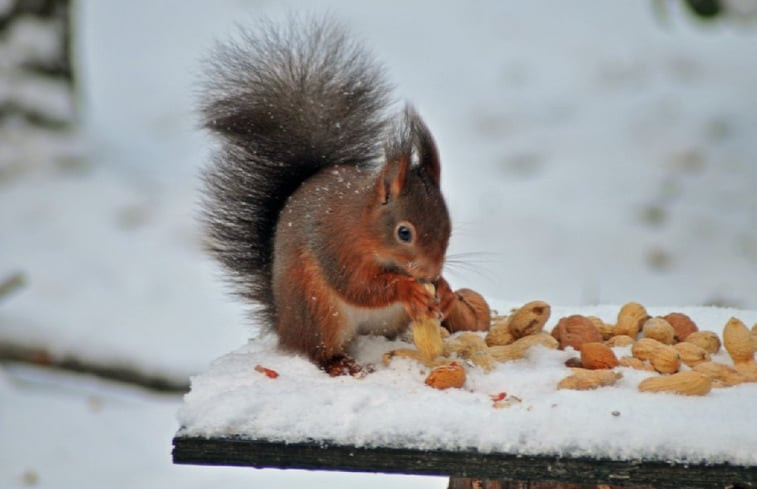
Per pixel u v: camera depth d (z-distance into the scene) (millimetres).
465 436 5234
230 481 9617
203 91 7387
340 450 5242
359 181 6676
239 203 7305
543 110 19453
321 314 6461
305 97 7324
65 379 11750
